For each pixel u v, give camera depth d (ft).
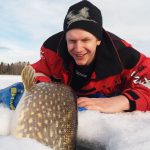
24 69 1.90
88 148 1.93
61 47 2.44
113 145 1.68
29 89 1.85
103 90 2.51
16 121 1.70
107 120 2.00
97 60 2.39
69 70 2.49
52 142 1.57
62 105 1.78
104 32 2.43
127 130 1.82
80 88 2.51
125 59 2.43
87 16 2.22
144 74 2.43
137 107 2.27
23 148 1.35
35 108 1.73
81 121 2.00
